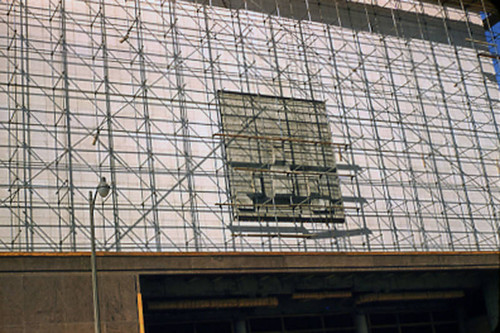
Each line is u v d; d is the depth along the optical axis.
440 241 52.25
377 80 54.72
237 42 50.34
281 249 46.69
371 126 53.12
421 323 51.72
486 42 59.88
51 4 45.06
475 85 58.94
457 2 60.09
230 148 47.50
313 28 53.72
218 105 47.81
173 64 47.47
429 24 59.06
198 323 44.44
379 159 52.44
